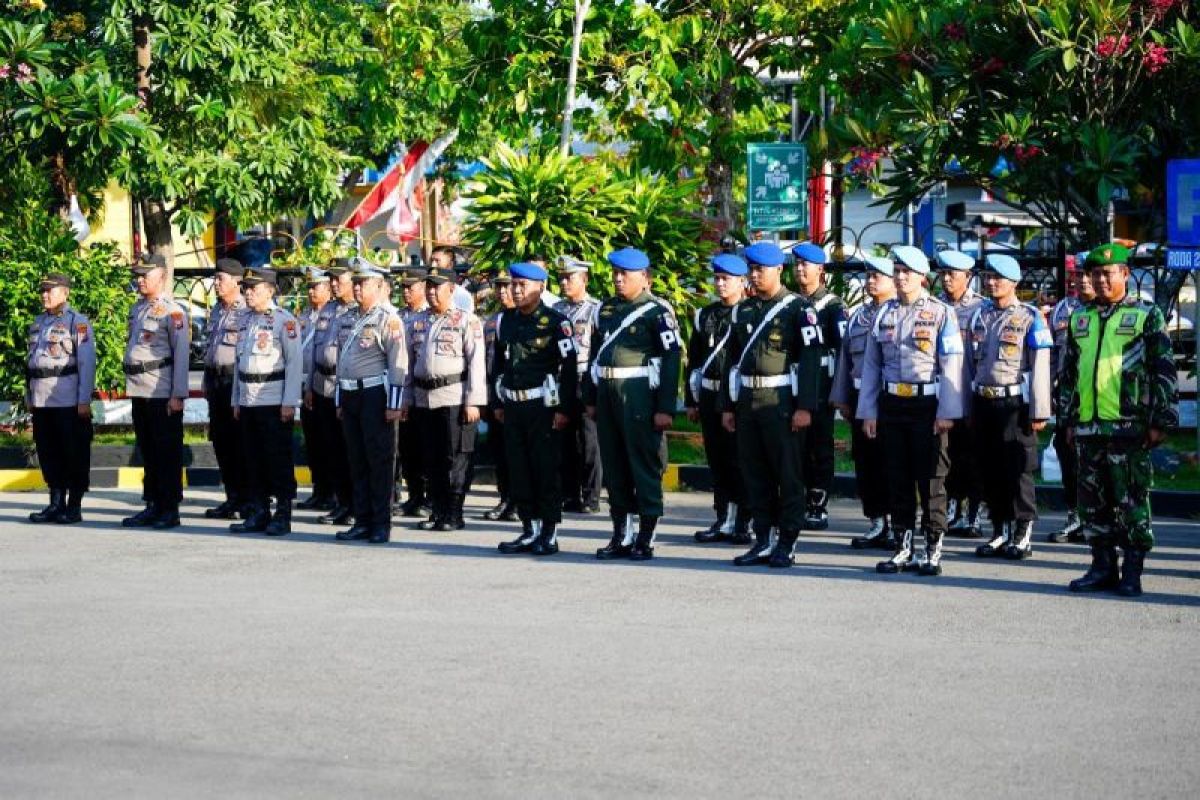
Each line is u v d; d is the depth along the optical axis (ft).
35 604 44.37
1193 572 50.70
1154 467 72.49
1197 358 67.87
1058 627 41.42
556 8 88.48
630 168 87.15
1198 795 27.66
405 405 58.80
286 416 59.67
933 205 120.47
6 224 82.23
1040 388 53.98
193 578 49.01
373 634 40.11
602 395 53.21
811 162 86.89
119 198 123.85
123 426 88.84
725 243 81.61
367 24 128.16
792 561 51.85
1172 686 35.06
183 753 29.86
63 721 32.07
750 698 33.86
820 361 51.60
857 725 31.83
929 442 49.96
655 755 29.78
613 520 53.83
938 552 50.26
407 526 62.80
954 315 50.06
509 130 95.45
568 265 61.31
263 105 95.76
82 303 79.56
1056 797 27.53
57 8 92.89
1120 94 75.15
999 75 74.95
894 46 74.95
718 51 90.33
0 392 80.23
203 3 88.02
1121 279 46.47
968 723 32.04
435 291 61.26
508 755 29.76
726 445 58.18
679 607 44.01
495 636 39.88
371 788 27.84
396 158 133.08
